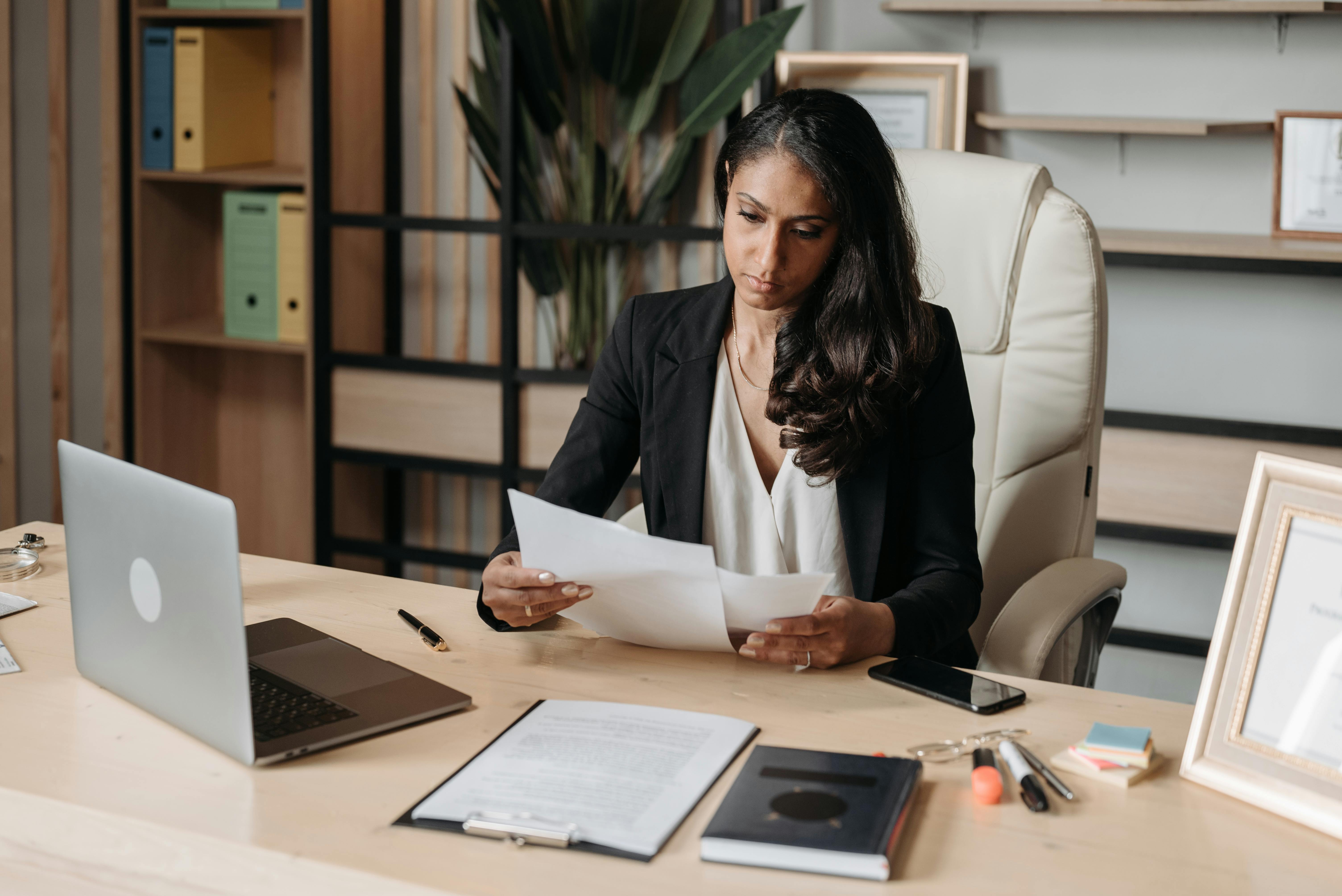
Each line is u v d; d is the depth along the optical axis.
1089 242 1.65
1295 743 0.92
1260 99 2.54
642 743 1.01
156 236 3.09
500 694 1.12
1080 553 1.68
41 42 3.10
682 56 2.67
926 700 1.12
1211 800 0.94
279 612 1.33
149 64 2.94
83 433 3.28
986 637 1.69
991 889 0.81
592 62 2.68
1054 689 1.16
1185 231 2.63
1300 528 0.95
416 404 2.85
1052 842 0.88
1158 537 2.54
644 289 2.95
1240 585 0.97
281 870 0.85
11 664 1.18
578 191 2.82
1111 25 2.60
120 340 3.09
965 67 2.56
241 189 3.13
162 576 1.01
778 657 1.16
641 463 1.54
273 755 0.98
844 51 2.75
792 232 1.31
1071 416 1.66
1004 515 1.69
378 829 0.88
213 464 3.39
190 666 1.00
